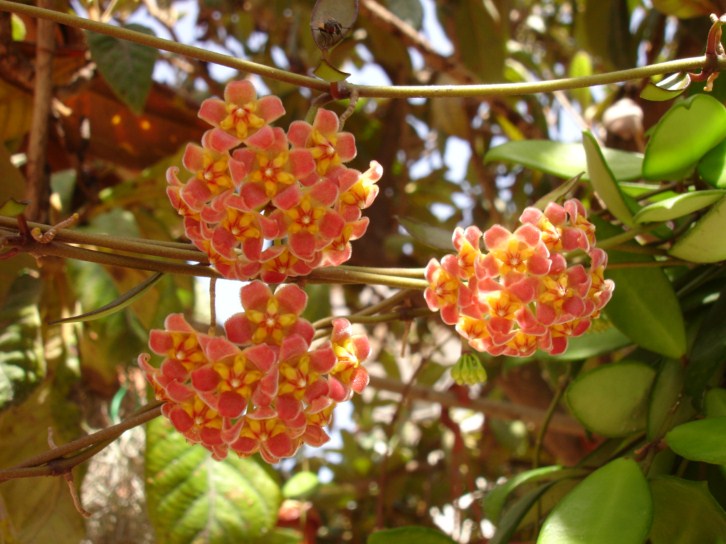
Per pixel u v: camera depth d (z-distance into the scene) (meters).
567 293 0.21
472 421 0.59
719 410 0.24
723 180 0.25
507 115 0.48
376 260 0.49
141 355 0.21
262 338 0.20
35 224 0.21
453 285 0.21
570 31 0.56
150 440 0.33
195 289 0.38
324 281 0.22
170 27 0.46
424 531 0.25
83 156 0.39
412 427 0.61
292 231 0.20
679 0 0.32
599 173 0.26
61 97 0.37
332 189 0.20
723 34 0.28
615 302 0.27
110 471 0.40
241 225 0.20
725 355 0.25
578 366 0.32
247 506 0.33
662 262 0.26
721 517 0.23
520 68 0.53
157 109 0.41
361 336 0.21
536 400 0.45
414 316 0.24
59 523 0.33
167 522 0.32
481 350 0.22
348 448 0.54
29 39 0.39
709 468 0.26
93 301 0.38
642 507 0.22
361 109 0.54
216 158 0.20
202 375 0.20
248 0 0.55
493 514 0.27
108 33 0.22
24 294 0.31
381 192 0.50
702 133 0.25
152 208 0.41
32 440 0.34
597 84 0.23
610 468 0.23
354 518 0.54
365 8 0.43
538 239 0.21
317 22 0.22
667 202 0.24
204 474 0.33
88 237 0.21
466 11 0.45
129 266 0.21
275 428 0.21
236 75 0.56
